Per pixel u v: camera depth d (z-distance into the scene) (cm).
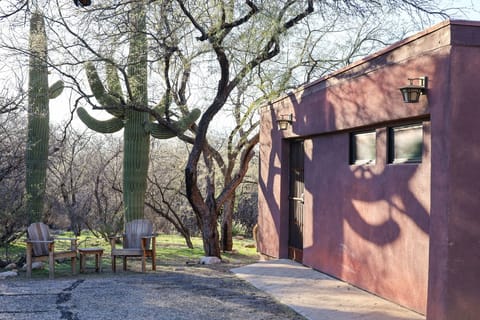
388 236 650
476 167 511
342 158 783
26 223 1116
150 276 920
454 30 513
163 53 1163
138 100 1222
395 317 575
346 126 748
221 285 810
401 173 624
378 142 679
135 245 1037
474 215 509
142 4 1047
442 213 513
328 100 813
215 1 1101
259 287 786
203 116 1176
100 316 594
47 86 1203
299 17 1139
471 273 506
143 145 1298
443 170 514
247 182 1919
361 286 718
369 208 698
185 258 1328
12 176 1088
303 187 970
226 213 1644
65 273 966
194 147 1189
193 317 595
